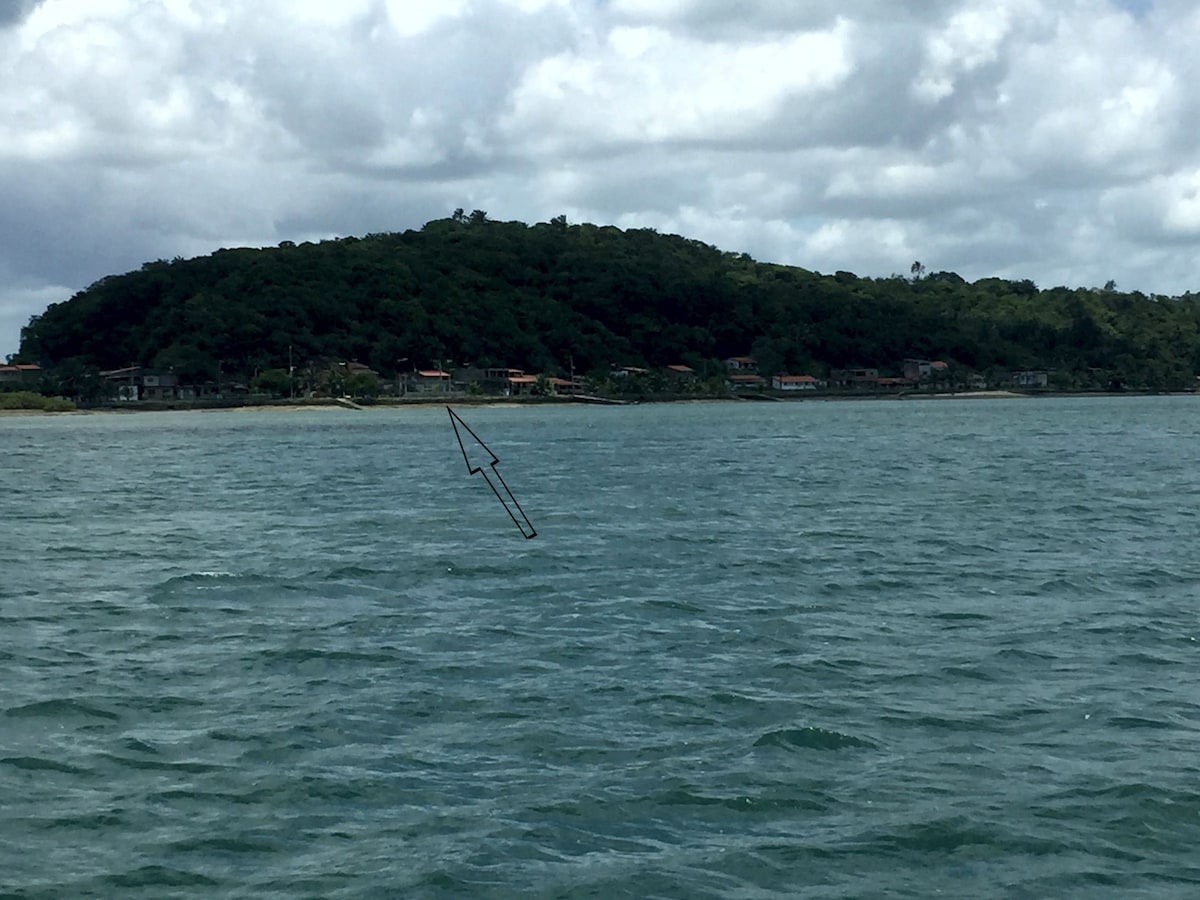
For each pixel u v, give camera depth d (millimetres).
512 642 24406
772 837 14938
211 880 14008
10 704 20297
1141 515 44094
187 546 38406
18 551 37594
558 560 34188
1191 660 22688
